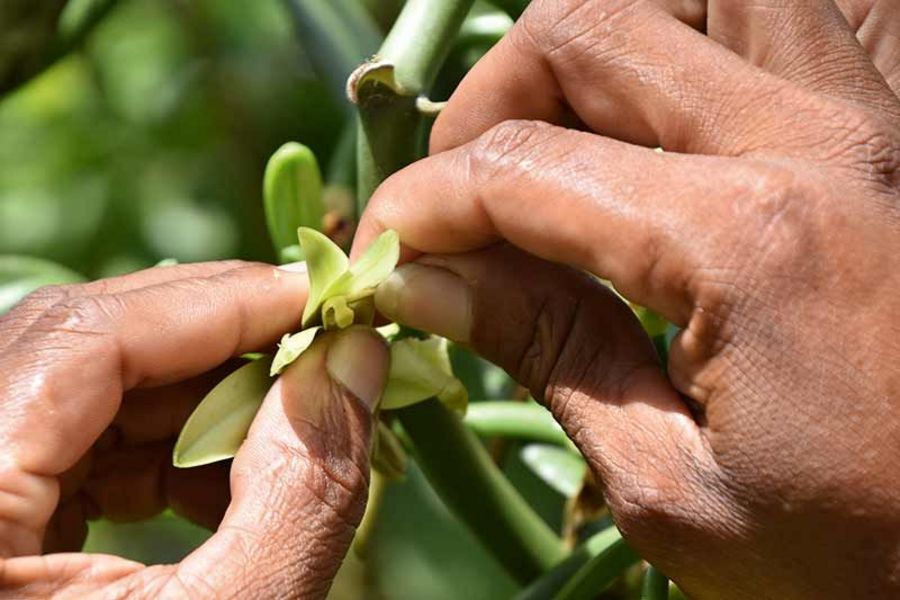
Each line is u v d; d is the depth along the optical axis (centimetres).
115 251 88
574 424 47
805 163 45
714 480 45
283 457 47
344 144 59
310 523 47
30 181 89
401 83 50
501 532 54
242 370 49
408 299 49
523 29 49
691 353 45
